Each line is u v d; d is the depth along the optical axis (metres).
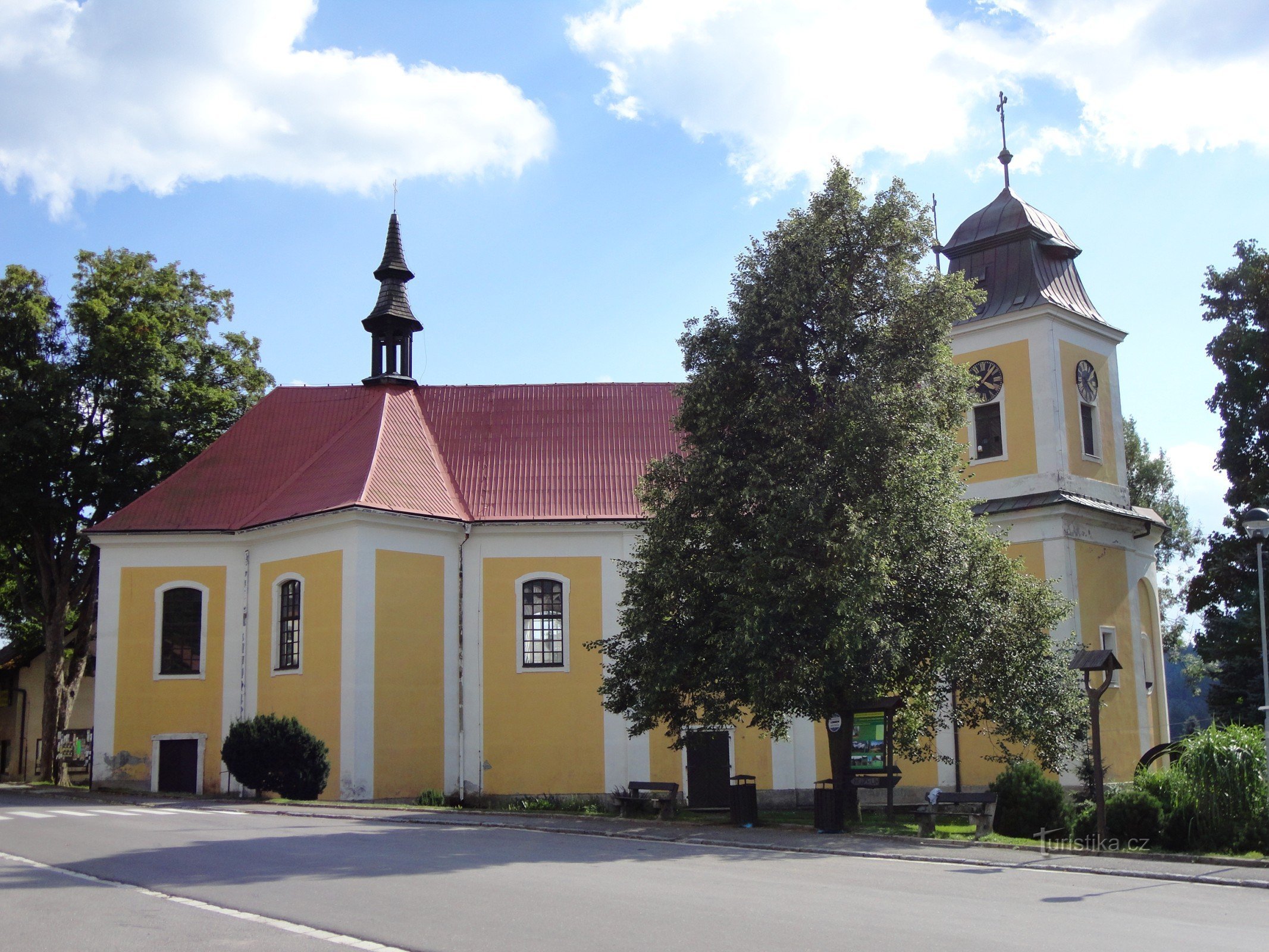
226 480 34.06
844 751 21.50
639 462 34.06
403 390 36.09
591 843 17.62
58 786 36.00
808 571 20.36
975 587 22.88
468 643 31.41
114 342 37.06
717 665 21.73
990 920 10.64
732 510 22.70
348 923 10.18
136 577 32.84
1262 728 18.81
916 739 24.06
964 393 23.75
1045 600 24.22
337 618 29.62
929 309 22.75
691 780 31.11
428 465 33.28
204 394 39.00
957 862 15.53
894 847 17.14
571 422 35.12
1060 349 32.97
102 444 38.38
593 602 31.91
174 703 32.34
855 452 21.45
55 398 36.72
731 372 22.70
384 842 17.31
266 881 12.97
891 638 21.28
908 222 23.28
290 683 30.61
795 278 22.36
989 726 30.70
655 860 15.37
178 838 17.72
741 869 14.41
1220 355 36.94
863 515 21.42
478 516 32.19
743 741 31.45
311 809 23.83
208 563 32.91
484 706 31.12
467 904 11.27
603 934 9.66
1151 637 35.12
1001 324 33.47
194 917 10.55
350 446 33.16
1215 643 44.00
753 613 20.42
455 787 30.58
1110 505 33.38
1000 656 23.22
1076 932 10.08
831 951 9.01
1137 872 14.37
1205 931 10.29
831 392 22.66
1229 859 15.35
